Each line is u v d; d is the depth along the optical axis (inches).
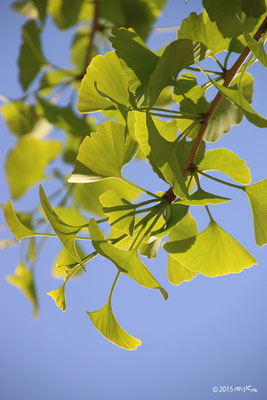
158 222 31.5
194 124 31.1
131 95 30.5
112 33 31.1
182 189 28.9
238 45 31.8
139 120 31.2
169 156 29.3
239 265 31.7
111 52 30.8
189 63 30.5
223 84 31.4
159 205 30.5
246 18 30.3
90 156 30.8
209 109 31.2
